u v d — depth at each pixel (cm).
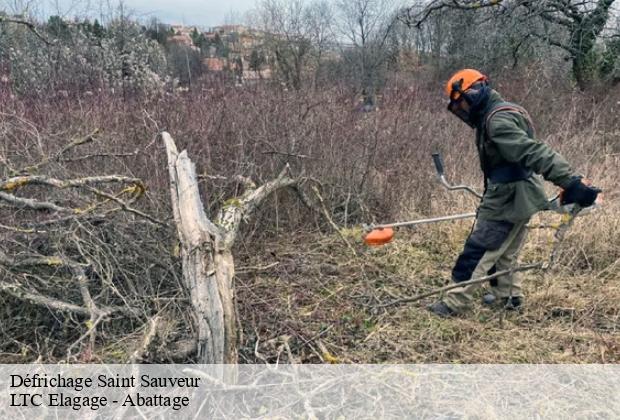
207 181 446
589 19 1045
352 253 430
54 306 279
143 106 511
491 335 304
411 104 666
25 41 705
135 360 236
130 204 343
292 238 468
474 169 582
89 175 417
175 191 282
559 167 266
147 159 431
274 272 395
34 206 292
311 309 340
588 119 791
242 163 448
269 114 520
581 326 313
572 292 352
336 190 516
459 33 1249
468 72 302
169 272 339
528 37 1060
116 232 338
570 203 272
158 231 355
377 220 504
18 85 630
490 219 309
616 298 342
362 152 539
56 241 324
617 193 507
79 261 340
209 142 470
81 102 502
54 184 296
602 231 420
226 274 244
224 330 232
